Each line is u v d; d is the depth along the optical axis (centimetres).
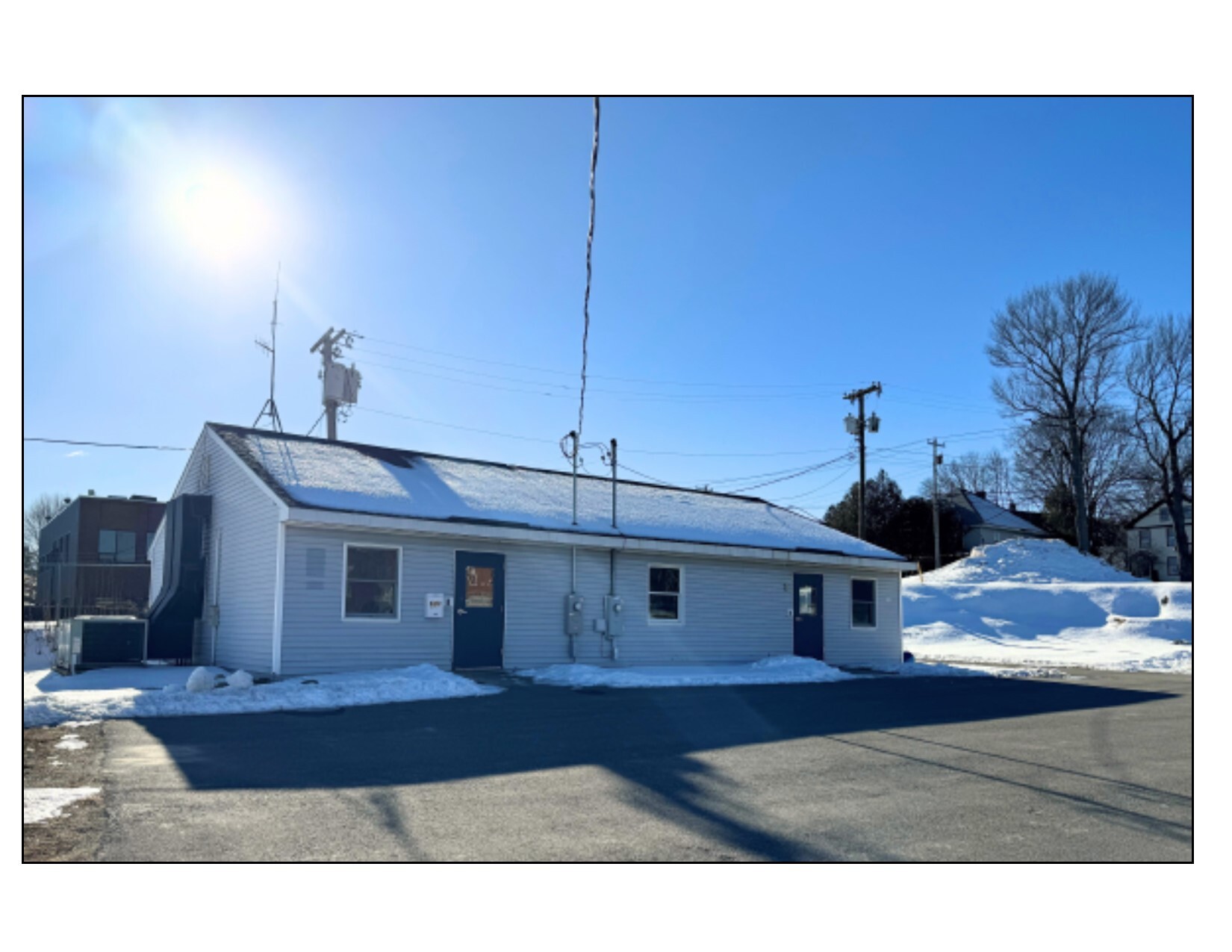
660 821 633
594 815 646
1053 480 6344
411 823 616
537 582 1777
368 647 1539
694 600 2028
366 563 1562
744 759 874
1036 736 1063
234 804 654
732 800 702
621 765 829
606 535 1830
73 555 3462
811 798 713
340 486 1620
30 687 1327
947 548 5491
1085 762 889
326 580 1506
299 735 948
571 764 830
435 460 2067
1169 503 4953
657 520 2073
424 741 934
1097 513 6253
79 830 581
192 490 1958
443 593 1641
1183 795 741
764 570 2173
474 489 1886
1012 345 5138
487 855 551
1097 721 1209
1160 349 4875
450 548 1661
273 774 758
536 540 1719
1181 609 3403
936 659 2731
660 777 782
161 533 2333
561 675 1617
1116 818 663
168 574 1834
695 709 1243
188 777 739
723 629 2070
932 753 936
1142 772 840
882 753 925
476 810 654
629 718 1130
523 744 927
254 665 1525
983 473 7712
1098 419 5281
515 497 1925
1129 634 3250
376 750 874
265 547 1529
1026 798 724
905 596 3903
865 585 2419
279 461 1680
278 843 564
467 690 1354
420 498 1691
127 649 1648
